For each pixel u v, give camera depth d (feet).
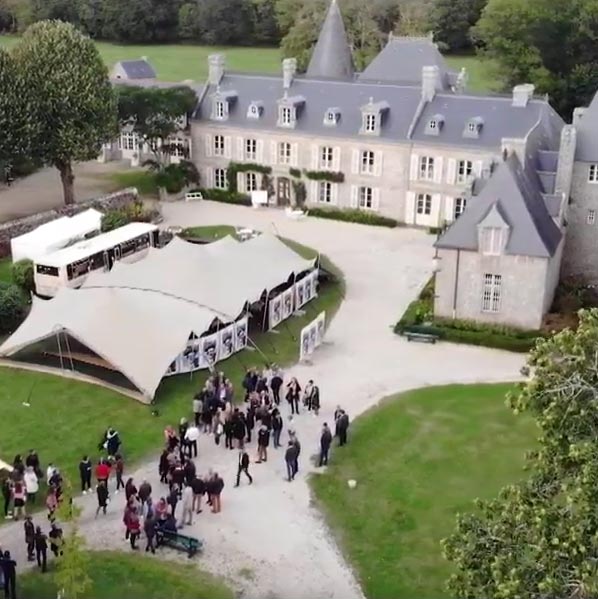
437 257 184.85
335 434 142.10
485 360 173.99
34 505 121.39
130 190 270.26
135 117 276.62
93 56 253.24
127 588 104.83
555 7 348.18
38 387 155.43
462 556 77.30
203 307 166.50
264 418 136.98
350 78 310.45
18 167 262.26
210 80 287.69
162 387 156.46
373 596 105.19
